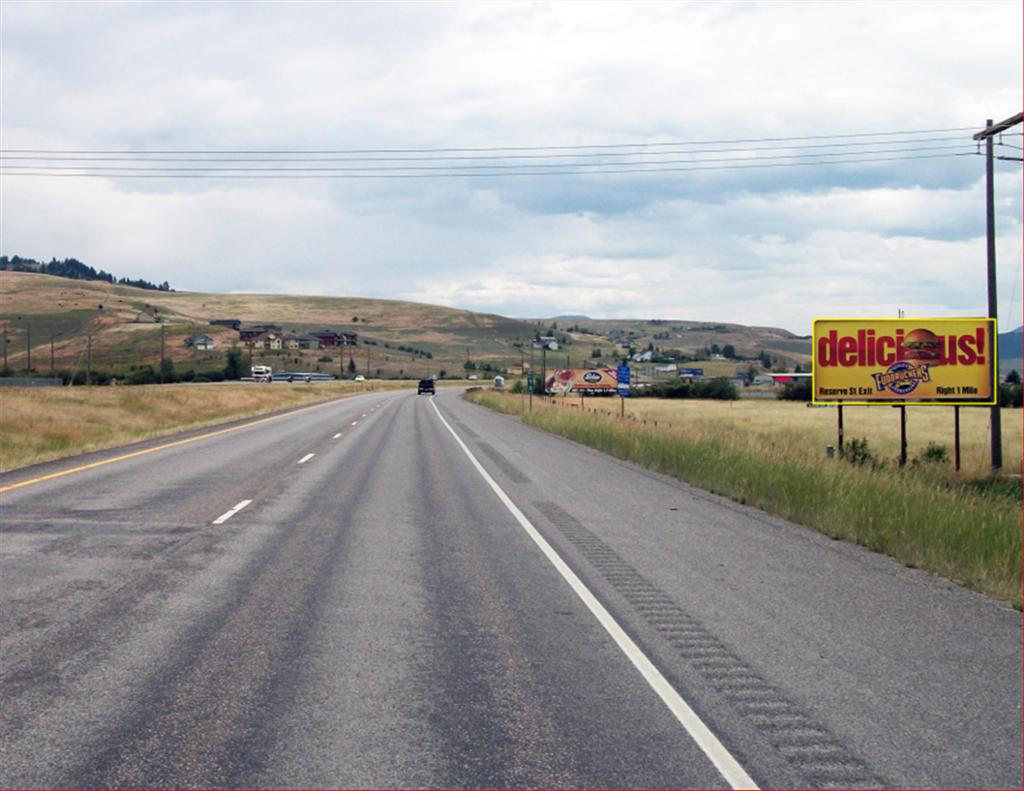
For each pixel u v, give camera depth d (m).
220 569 9.95
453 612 8.17
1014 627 7.89
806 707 5.81
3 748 5.05
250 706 5.73
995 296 26.58
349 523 13.36
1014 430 47.19
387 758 4.95
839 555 11.30
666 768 4.86
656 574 9.96
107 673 6.35
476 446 29.97
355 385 138.25
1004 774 4.82
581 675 6.40
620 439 27.91
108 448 27.45
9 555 10.67
